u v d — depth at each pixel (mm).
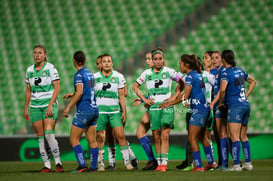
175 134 37688
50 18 67500
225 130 24562
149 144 25672
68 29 65312
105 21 65438
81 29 64875
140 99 27250
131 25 64000
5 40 65125
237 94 22766
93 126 23812
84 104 23016
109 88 25250
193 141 23391
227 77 22703
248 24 61094
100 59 26328
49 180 18906
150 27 63094
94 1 68688
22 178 20109
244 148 23469
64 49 61906
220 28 60906
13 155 38906
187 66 23578
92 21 65875
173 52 57594
